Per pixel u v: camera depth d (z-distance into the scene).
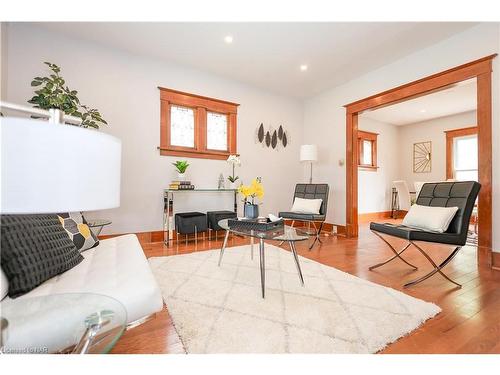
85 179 0.60
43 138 0.54
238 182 4.25
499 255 2.42
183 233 3.35
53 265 1.12
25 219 1.14
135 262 1.33
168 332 1.32
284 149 4.83
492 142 2.50
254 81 4.25
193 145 3.89
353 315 1.49
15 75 2.71
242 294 1.77
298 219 3.56
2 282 0.91
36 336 0.74
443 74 2.94
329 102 4.56
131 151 3.36
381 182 6.74
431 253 3.03
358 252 3.04
